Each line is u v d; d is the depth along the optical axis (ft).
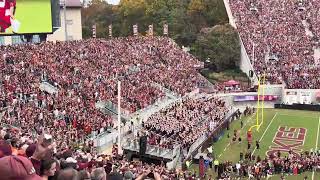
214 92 205.46
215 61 254.06
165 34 257.96
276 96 211.20
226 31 254.88
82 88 143.43
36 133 93.04
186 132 133.80
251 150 141.79
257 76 221.87
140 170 57.98
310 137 157.48
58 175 21.43
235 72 249.75
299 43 245.04
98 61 179.01
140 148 98.48
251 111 198.29
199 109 162.40
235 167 119.85
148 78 182.09
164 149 115.65
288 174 121.08
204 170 117.39
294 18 265.95
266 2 278.05
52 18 158.81
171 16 298.56
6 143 25.20
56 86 140.56
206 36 260.42
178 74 203.51
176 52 230.07
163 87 180.65
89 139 107.24
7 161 18.33
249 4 277.85
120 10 336.29
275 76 216.95
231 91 209.56
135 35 250.98
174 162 117.19
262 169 119.14
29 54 157.99
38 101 119.44
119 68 179.52
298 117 189.88
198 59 258.37
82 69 162.81
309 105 204.74
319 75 217.15
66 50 177.17
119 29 331.77
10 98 114.21
